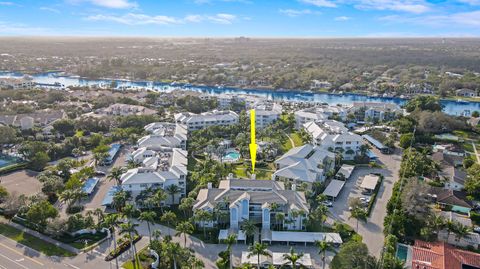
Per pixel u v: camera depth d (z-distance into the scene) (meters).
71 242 147.38
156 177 178.12
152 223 146.75
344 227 157.25
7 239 149.50
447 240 147.12
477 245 142.75
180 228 139.25
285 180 191.25
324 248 124.75
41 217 152.62
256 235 150.38
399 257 135.75
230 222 156.25
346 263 119.69
